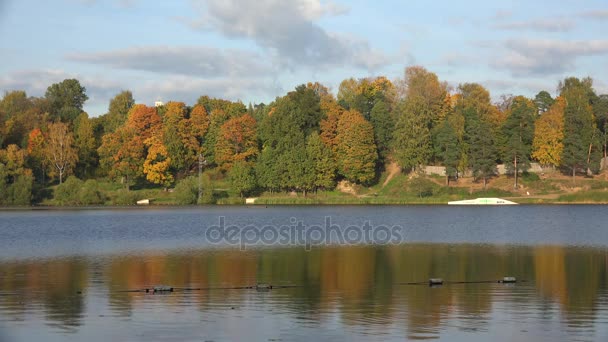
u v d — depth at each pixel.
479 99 160.38
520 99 171.38
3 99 171.25
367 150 140.75
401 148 142.00
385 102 164.50
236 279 40.84
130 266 46.78
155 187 147.75
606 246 58.56
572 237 67.38
